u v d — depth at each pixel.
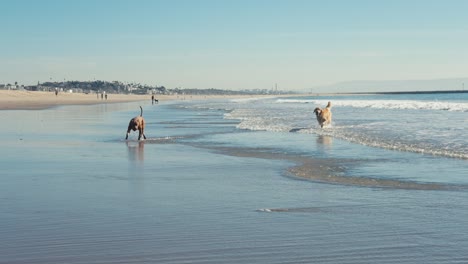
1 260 5.67
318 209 8.25
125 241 6.39
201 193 9.63
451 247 6.05
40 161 14.36
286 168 13.00
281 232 6.82
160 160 14.68
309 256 5.80
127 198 9.12
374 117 34.84
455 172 11.97
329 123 26.41
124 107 69.12
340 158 14.80
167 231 6.87
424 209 8.19
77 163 13.98
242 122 32.03
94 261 5.64
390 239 6.43
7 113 48.47
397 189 10.01
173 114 47.00
